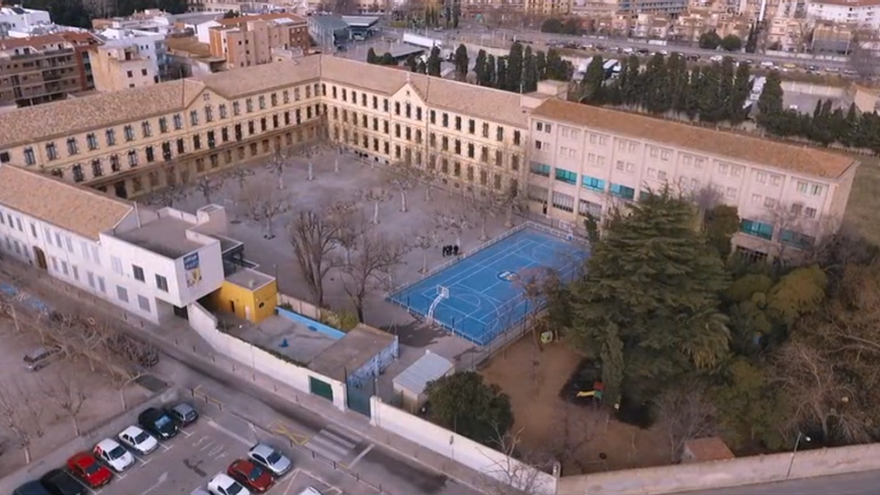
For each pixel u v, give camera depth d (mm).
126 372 66812
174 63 170375
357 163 127438
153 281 75188
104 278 80562
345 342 71312
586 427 63125
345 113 131000
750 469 56844
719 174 90625
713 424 59250
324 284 86812
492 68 165875
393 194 113500
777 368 61594
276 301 79875
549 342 75375
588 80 161250
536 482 54688
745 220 90312
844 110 164500
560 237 100438
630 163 97000
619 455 59906
